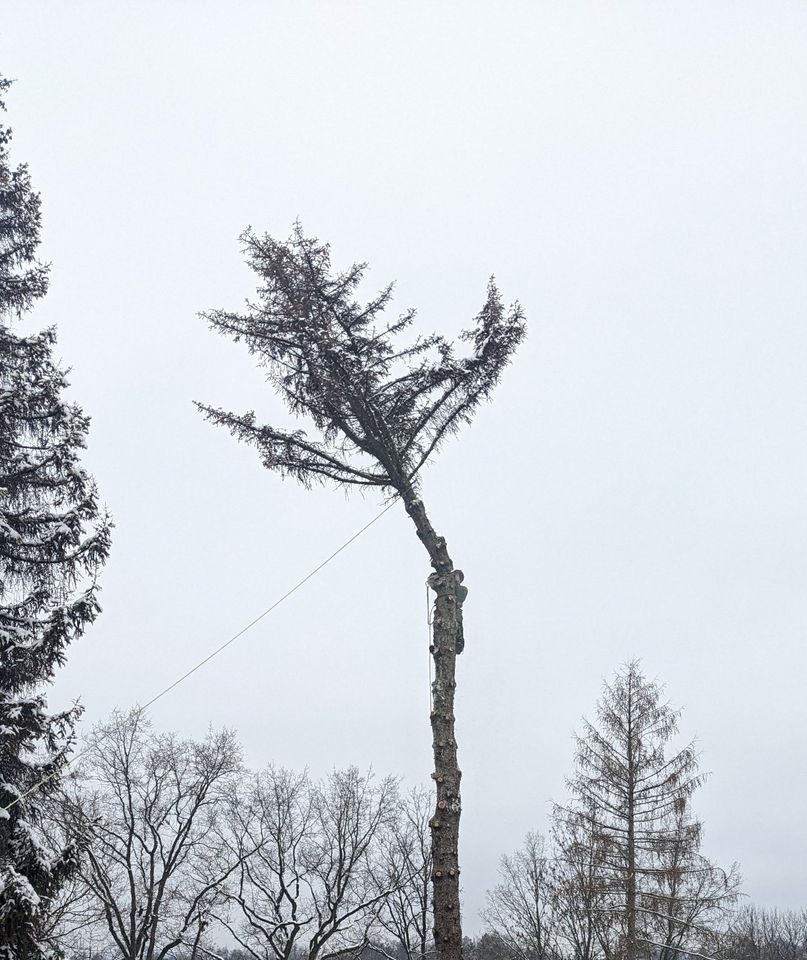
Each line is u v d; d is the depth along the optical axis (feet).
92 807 105.50
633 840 98.58
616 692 106.63
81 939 104.27
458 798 33.53
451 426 39.09
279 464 39.45
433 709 35.06
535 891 140.77
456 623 36.68
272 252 38.42
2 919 42.68
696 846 97.19
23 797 46.47
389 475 38.96
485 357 37.35
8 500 51.62
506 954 142.41
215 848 118.62
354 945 122.11
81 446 51.39
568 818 102.37
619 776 102.27
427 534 38.06
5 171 60.08
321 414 38.47
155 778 115.14
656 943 93.81
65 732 49.19
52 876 46.09
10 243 59.21
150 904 107.55
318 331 36.63
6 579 51.21
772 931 208.13
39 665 48.88
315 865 123.44
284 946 115.24
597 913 95.35
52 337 56.85
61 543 49.55
